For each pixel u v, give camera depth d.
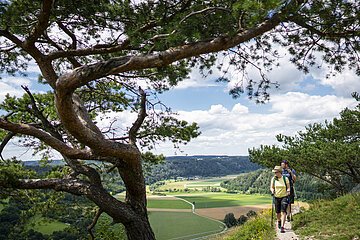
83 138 5.40
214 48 4.54
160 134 9.45
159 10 6.09
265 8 3.72
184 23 4.58
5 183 6.75
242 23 4.65
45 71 6.42
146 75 8.24
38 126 7.89
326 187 21.89
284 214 9.25
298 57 6.74
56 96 4.70
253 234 11.55
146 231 6.81
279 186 9.40
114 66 4.41
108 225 10.06
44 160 11.10
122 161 6.48
